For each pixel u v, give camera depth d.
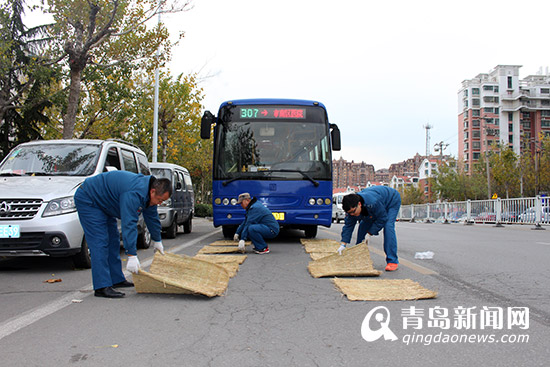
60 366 2.83
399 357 2.99
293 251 8.61
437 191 62.09
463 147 97.50
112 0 13.66
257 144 9.94
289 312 4.08
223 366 2.82
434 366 2.83
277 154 9.91
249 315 3.98
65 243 6.10
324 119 10.19
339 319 3.86
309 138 10.02
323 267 6.13
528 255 8.23
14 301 4.58
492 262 7.25
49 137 19.72
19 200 6.16
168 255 5.21
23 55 15.31
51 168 7.23
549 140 45.38
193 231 15.55
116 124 19.80
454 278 5.73
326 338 3.37
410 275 5.93
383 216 6.12
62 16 13.49
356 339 3.35
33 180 6.71
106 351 3.09
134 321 3.81
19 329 3.61
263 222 8.27
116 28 14.29
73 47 13.33
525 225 20.52
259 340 3.31
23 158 7.48
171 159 25.20
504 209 21.91
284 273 6.11
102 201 4.76
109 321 3.82
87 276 6.05
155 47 14.88
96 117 19.64
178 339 3.34
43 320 3.86
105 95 18.16
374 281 5.31
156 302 4.47
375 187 6.34
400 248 9.45
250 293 4.86
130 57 15.05
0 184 6.55
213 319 3.86
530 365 2.85
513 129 94.62
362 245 6.11
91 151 7.59
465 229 17.94
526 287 5.16
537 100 94.44
